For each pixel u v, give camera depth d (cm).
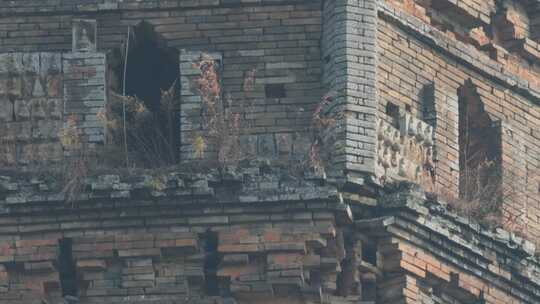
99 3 6375
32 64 6303
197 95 6272
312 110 6284
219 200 6144
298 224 6128
